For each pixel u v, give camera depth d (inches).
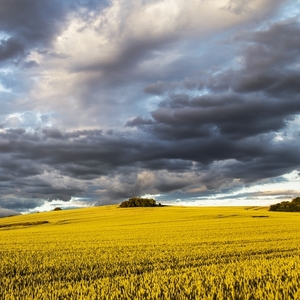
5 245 1150.3
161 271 564.4
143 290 400.8
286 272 488.4
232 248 898.7
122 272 590.6
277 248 882.1
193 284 428.1
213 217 2628.0
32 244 1173.1
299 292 367.2
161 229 1713.8
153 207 4357.8
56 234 1635.1
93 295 390.9
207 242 1077.8
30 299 394.3
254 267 555.2
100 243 1134.4
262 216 2645.2
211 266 590.2
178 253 812.6
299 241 1067.3
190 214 2965.1
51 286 474.6
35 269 634.8
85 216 3403.1
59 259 754.2
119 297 394.0
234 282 433.7
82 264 673.6
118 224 2287.2
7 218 3946.9
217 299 374.9
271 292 373.1
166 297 375.2
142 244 1050.7
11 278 540.7
